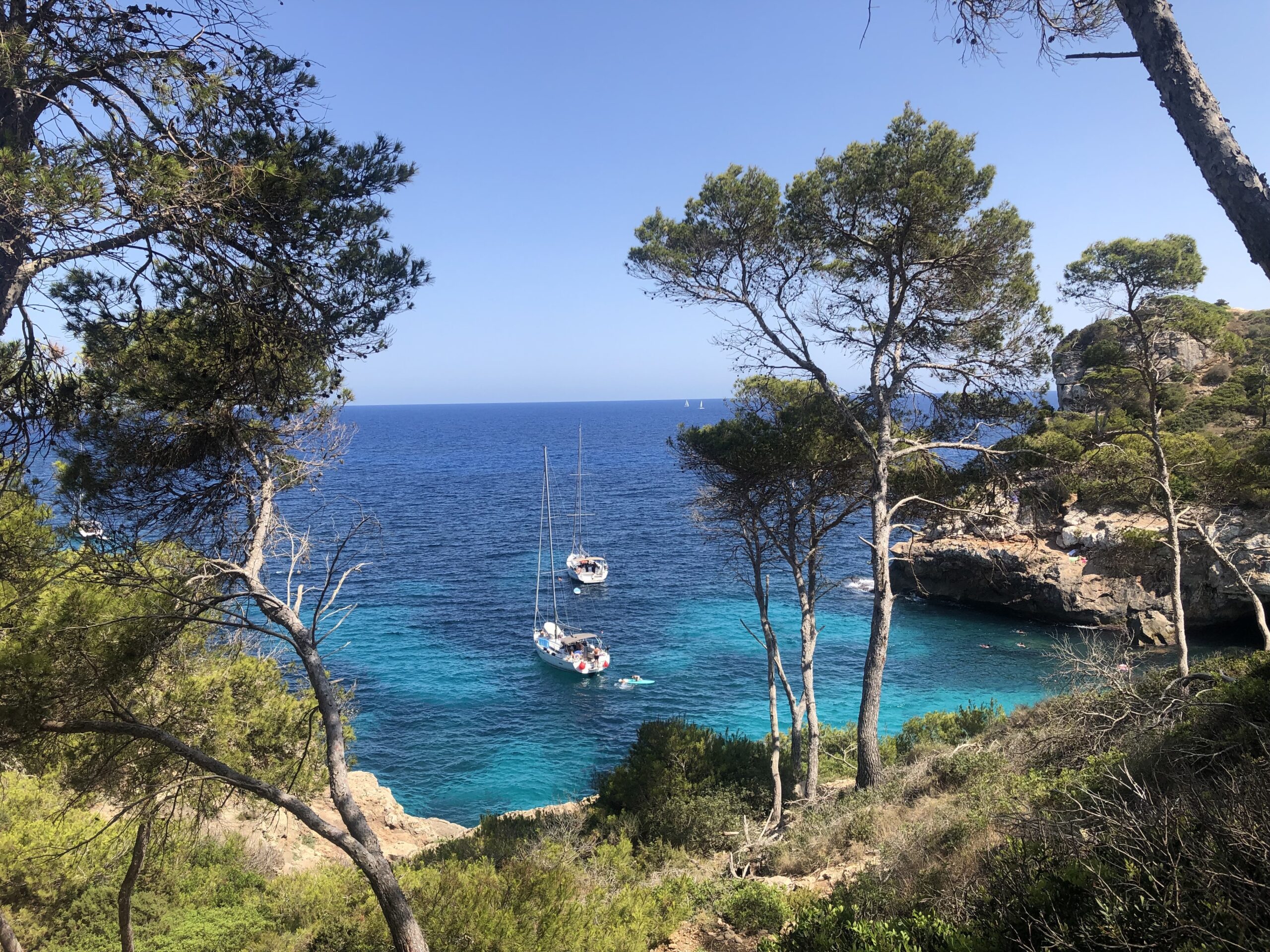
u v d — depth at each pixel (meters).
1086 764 9.62
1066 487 16.48
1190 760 7.40
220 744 8.51
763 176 14.79
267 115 5.80
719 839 14.84
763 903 9.80
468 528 77.81
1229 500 25.19
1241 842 3.98
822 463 16.48
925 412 16.73
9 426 5.64
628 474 126.94
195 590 7.86
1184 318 17.25
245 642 9.75
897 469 16.72
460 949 8.43
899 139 13.79
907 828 10.37
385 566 60.59
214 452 7.74
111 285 6.16
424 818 24.47
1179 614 17.48
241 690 9.29
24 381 5.61
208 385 6.68
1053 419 25.72
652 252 15.64
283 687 10.15
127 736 7.38
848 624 45.94
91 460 6.85
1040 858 5.32
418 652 41.31
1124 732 10.93
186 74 4.99
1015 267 14.20
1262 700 7.85
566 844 13.30
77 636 6.77
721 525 18.72
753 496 17.47
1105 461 17.33
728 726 31.92
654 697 35.62
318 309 6.70
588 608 50.22
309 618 46.34
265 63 5.56
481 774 28.31
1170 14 4.11
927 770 14.22
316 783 10.26
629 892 10.69
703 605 50.94
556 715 33.50
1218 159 3.82
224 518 8.41
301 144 6.23
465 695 35.59
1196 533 34.78
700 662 40.31
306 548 9.56
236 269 5.79
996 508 15.95
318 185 6.31
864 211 14.28
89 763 7.49
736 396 18.56
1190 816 4.70
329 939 9.38
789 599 51.78
